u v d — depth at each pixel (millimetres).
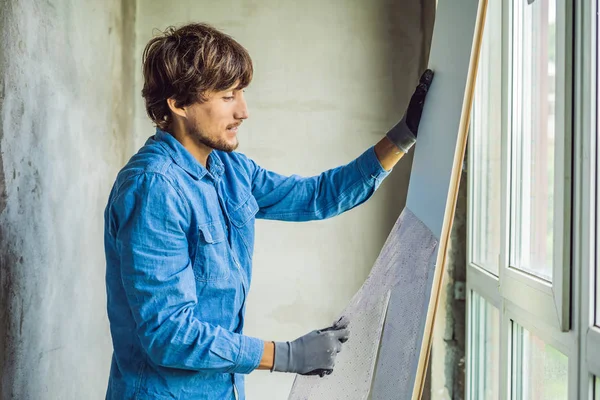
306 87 2842
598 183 1019
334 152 2842
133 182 1259
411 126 1485
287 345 1327
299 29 2836
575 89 1082
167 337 1210
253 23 2848
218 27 2855
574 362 1096
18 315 1665
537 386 1467
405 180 2826
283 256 2896
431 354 2234
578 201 1070
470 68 1074
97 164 2393
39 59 1810
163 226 1244
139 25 2881
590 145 1021
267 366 1303
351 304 1627
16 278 1652
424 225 1238
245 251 1501
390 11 2799
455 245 2209
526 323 1419
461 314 2215
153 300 1221
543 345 1417
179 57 1284
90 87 2291
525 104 1565
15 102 1642
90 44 2287
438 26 1436
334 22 2824
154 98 1359
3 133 1571
